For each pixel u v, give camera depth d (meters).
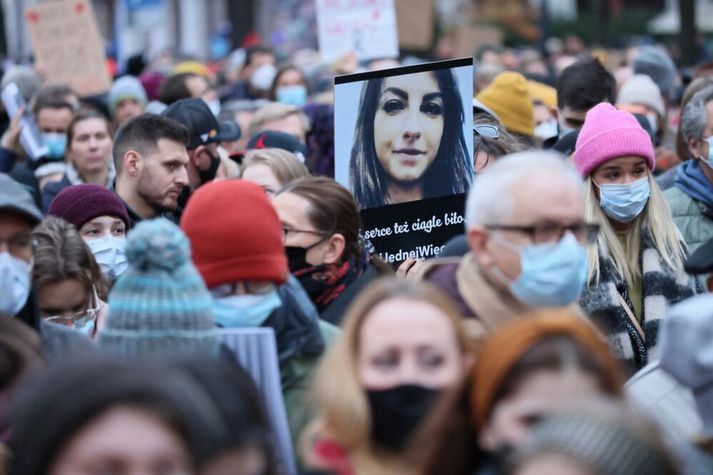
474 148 16.81
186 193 19.62
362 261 13.81
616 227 15.98
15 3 67.62
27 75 32.38
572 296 11.02
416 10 33.06
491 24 93.31
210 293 11.51
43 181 25.44
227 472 7.04
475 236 11.12
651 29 99.62
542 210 10.79
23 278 11.35
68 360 7.05
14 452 7.07
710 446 9.62
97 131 23.61
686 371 9.74
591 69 21.50
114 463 6.69
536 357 7.97
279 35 88.38
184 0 97.38
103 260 16.58
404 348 9.17
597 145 15.70
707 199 18.28
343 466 9.21
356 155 15.36
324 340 11.81
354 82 15.33
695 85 19.94
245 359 10.90
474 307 11.12
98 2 82.12
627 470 6.58
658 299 15.54
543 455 6.63
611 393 8.06
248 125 26.17
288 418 11.59
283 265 11.56
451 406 8.40
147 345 10.16
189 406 6.81
